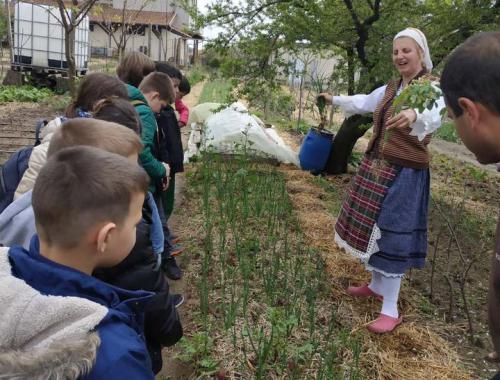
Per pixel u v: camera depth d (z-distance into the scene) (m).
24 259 1.34
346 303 3.51
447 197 6.54
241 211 5.12
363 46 6.30
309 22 6.30
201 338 2.90
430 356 3.03
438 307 3.64
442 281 4.03
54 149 1.98
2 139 7.97
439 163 8.95
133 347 1.30
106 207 1.40
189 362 2.88
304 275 3.69
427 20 6.18
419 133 2.86
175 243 4.39
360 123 6.82
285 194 5.55
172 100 3.75
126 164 1.47
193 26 6.78
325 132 7.12
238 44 6.65
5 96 12.98
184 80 5.05
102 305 1.32
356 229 3.16
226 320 3.11
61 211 1.37
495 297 1.47
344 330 3.11
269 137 7.51
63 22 7.39
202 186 5.99
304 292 3.51
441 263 4.38
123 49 12.75
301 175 6.83
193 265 4.03
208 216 4.72
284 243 4.40
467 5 5.78
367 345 3.05
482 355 3.12
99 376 1.23
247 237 4.51
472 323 3.46
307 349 2.75
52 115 11.09
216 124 7.34
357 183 3.23
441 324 3.40
